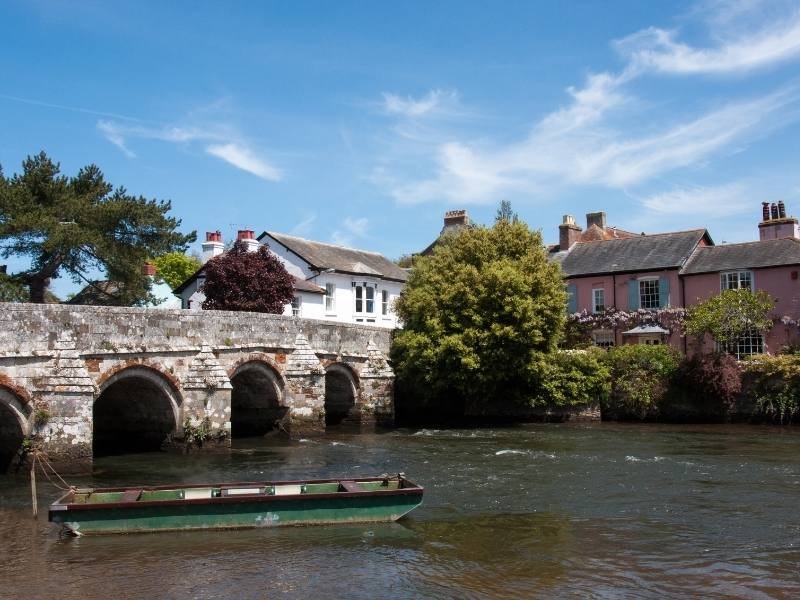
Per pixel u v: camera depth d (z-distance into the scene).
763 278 38.41
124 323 23.06
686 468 21.80
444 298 35.16
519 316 33.72
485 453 25.31
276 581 11.80
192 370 25.47
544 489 18.72
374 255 52.75
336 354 33.38
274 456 24.80
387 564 12.63
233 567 12.44
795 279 37.34
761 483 19.44
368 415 34.59
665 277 41.62
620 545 13.73
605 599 11.03
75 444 20.45
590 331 43.56
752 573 12.16
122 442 26.70
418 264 40.81
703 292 40.47
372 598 11.09
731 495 17.95
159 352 24.25
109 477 20.53
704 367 34.56
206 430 25.27
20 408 19.95
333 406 35.31
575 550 13.43
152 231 40.28
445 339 34.31
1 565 12.53
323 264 44.31
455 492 18.36
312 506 14.85
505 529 14.83
